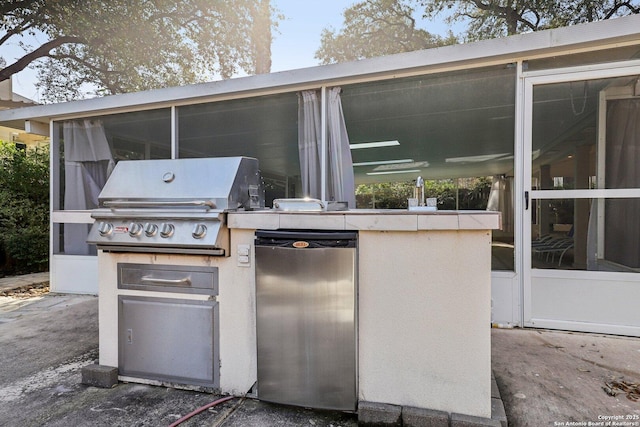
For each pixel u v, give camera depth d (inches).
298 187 221.1
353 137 223.8
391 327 66.6
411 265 65.5
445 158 300.8
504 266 127.5
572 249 119.7
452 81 136.6
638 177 115.6
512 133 132.7
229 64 443.5
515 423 66.2
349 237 65.7
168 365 79.9
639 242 115.1
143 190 81.3
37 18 315.3
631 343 105.5
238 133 205.3
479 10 450.3
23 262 236.7
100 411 72.1
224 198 75.6
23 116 186.9
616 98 117.8
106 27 330.0
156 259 79.5
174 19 385.1
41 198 250.8
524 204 122.8
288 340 69.4
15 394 79.7
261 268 70.1
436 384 64.8
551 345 104.1
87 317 141.3
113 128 191.2
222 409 72.1
